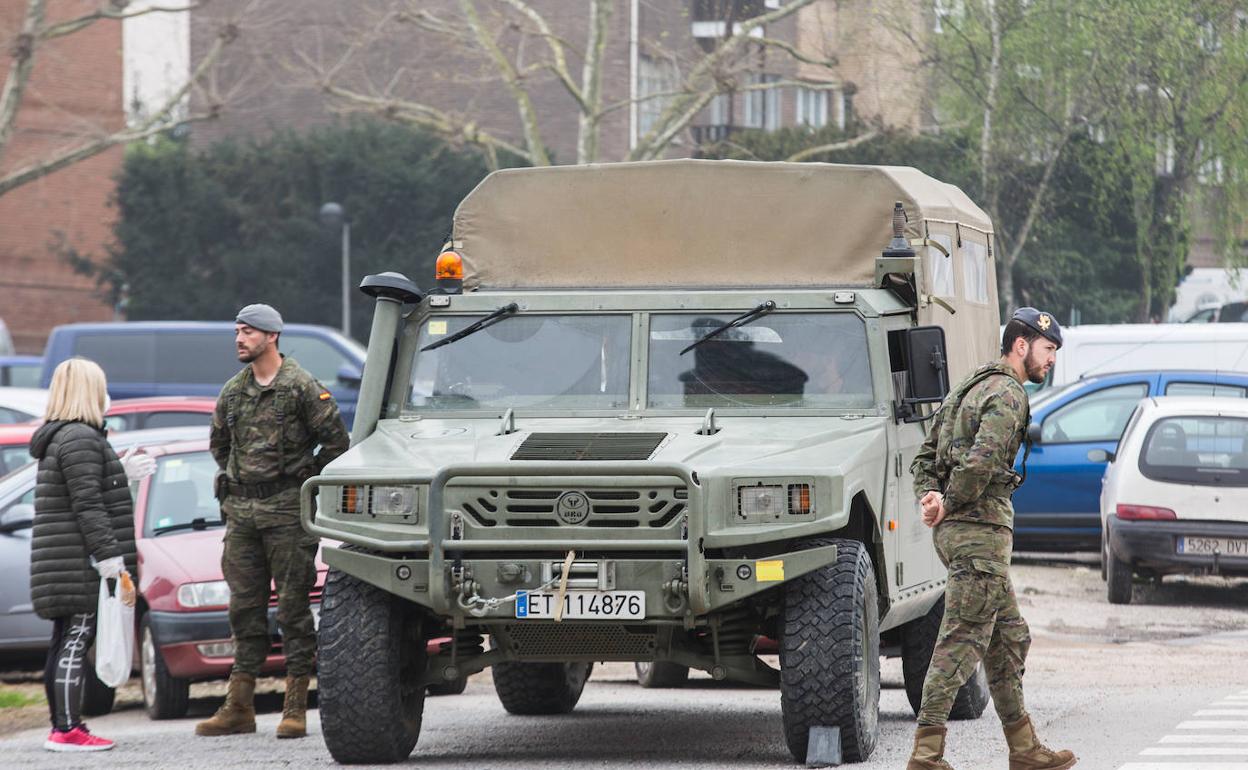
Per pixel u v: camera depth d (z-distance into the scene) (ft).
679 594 81.66
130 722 116.16
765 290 97.40
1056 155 321.11
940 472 78.18
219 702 129.39
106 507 99.04
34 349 529.86
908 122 316.19
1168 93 311.27
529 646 86.94
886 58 307.58
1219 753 90.99
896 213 97.09
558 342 96.68
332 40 467.93
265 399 101.81
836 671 82.79
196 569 116.88
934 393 91.30
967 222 114.62
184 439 132.87
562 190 100.73
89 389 99.50
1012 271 351.05
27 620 136.15
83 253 536.83
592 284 99.76
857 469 85.76
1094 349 243.40
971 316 114.32
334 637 86.63
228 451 103.81
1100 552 217.15
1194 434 179.63
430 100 474.49
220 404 102.99
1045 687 124.47
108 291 502.79
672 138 265.95
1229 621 168.86
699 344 95.55
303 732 101.19
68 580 97.60
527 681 110.73
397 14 293.02
